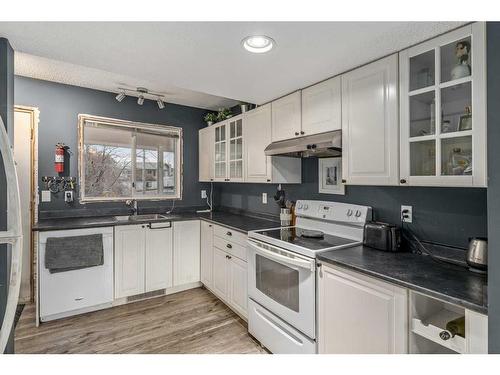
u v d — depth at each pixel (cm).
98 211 329
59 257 251
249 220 311
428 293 115
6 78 154
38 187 295
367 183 173
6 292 150
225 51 167
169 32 146
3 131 107
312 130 214
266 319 211
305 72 194
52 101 302
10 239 104
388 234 176
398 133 157
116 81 300
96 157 332
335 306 157
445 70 144
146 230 301
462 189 157
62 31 146
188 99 363
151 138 371
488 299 95
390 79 161
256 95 246
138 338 227
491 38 94
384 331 133
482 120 123
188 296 313
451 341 111
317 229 236
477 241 137
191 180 401
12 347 159
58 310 254
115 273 283
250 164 285
